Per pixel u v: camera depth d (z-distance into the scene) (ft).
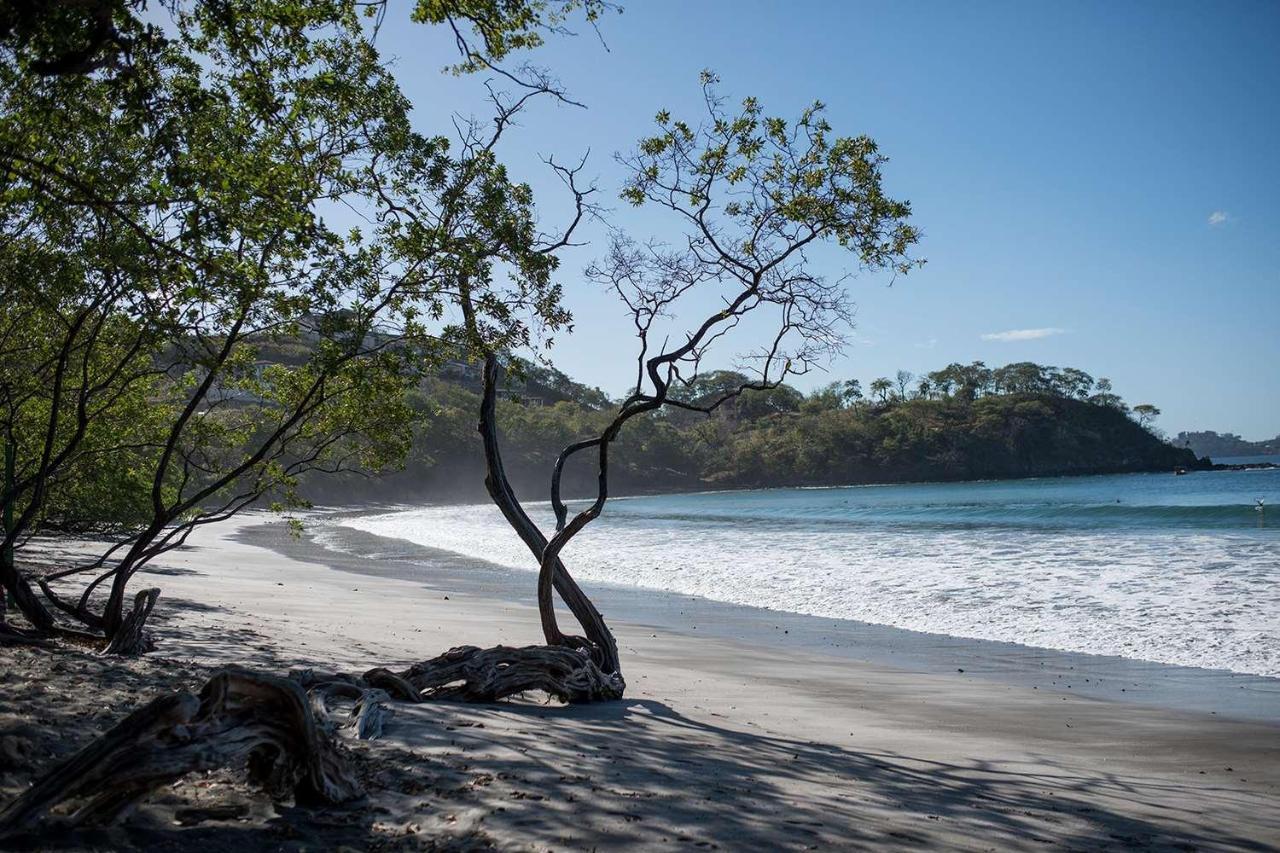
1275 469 512.63
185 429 40.96
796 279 34.14
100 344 38.70
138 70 23.34
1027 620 54.08
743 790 19.77
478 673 30.04
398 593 69.21
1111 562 77.00
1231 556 77.30
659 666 41.83
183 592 60.13
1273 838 19.06
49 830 13.52
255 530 161.07
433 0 27.43
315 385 33.96
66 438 43.11
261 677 15.48
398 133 30.58
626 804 17.78
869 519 177.37
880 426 593.01
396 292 32.24
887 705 34.14
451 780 18.58
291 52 28.17
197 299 26.11
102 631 37.76
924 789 21.65
